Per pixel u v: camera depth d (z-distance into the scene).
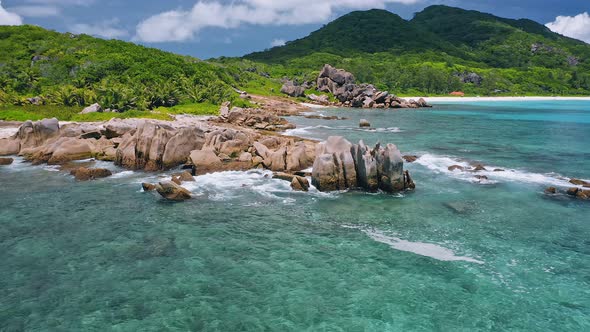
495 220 21.94
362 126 61.69
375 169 26.94
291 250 18.47
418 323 13.34
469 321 13.42
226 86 94.94
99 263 17.09
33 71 78.75
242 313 13.86
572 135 53.34
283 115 80.38
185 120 57.66
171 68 85.25
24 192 26.64
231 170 32.38
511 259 17.55
